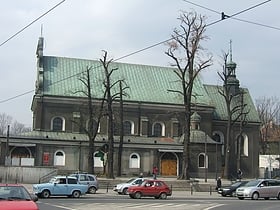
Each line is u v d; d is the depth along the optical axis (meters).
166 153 73.56
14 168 56.25
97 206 29.88
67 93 74.75
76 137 71.12
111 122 62.59
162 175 72.56
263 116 115.88
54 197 39.25
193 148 74.12
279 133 117.50
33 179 55.81
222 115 85.19
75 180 39.66
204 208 29.94
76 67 80.00
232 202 37.47
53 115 72.94
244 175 83.50
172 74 85.62
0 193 15.82
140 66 85.50
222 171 76.00
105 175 65.56
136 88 80.81
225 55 73.88
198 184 56.34
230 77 88.94
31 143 67.50
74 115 73.25
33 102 77.50
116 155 70.94
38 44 78.44
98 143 71.06
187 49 57.78
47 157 68.00
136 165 71.44
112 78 81.25
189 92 58.41
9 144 66.69
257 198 43.00
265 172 83.88
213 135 83.50
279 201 40.28
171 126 77.94
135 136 75.44
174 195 47.09
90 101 67.00
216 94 88.94
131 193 39.88
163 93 81.19
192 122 77.12
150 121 77.50
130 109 76.62
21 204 14.87
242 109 78.25
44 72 77.12
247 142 85.06
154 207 29.84
